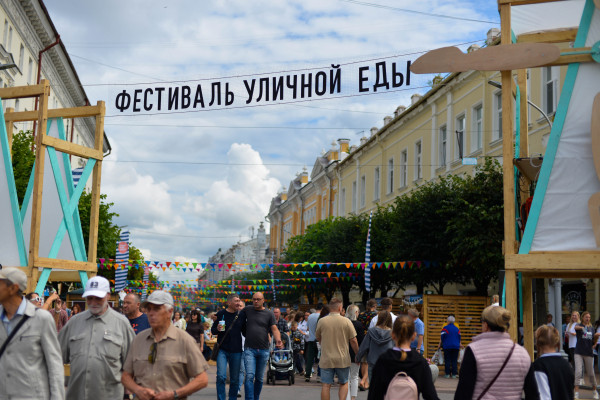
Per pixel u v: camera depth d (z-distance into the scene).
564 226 9.42
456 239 22.52
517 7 11.12
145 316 9.72
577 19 11.00
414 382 6.19
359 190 47.12
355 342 11.16
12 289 5.51
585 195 9.41
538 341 6.53
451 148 33.12
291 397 15.10
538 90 24.84
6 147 12.46
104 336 6.51
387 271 30.78
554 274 10.56
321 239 39.44
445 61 9.80
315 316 19.66
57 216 12.66
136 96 13.37
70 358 6.57
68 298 25.20
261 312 11.78
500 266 22.14
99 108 13.12
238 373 11.69
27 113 12.92
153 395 5.79
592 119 9.42
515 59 9.62
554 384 6.32
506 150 9.70
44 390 5.55
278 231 76.62
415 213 25.16
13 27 35.72
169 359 5.92
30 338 5.52
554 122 9.59
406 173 38.94
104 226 37.00
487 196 22.55
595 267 9.19
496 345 5.71
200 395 15.24
